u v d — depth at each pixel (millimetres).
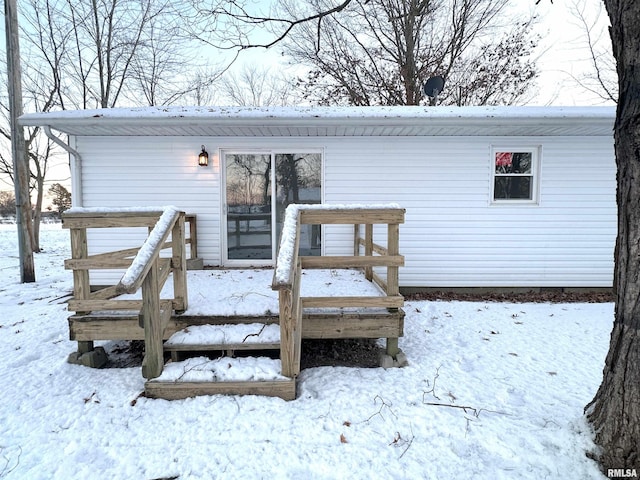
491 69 12875
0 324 4469
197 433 2322
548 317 4707
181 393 2705
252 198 6039
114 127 5172
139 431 2348
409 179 5918
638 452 1750
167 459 2096
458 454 2121
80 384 2969
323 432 2322
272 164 5973
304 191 6043
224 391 2715
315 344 4031
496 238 6008
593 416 2057
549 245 6016
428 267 6051
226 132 5605
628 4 1673
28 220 7117
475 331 4184
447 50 12477
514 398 2729
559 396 2734
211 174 5898
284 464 2051
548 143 5840
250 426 2383
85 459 2107
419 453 2131
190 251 5887
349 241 6043
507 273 6055
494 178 5969
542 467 1978
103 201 5824
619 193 1819
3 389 2881
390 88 12719
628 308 1786
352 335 3346
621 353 1826
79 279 3271
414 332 4160
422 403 2639
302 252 6109
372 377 3055
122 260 3205
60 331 4184
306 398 2713
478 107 5426
